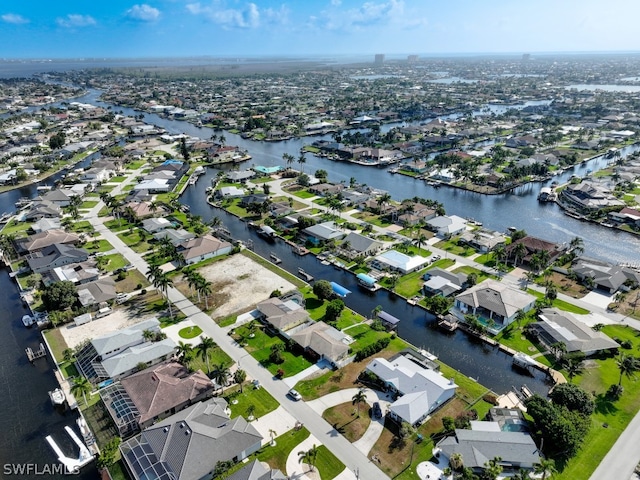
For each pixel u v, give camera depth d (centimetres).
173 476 7662
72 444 8900
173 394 9556
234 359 11088
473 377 10694
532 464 7950
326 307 13225
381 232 18975
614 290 13950
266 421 9156
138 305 13638
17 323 12975
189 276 13338
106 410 9556
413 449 8469
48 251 16475
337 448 8494
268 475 7544
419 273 15588
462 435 8394
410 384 9781
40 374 10881
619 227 19462
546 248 16288
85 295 13488
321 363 10962
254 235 19350
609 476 7869
